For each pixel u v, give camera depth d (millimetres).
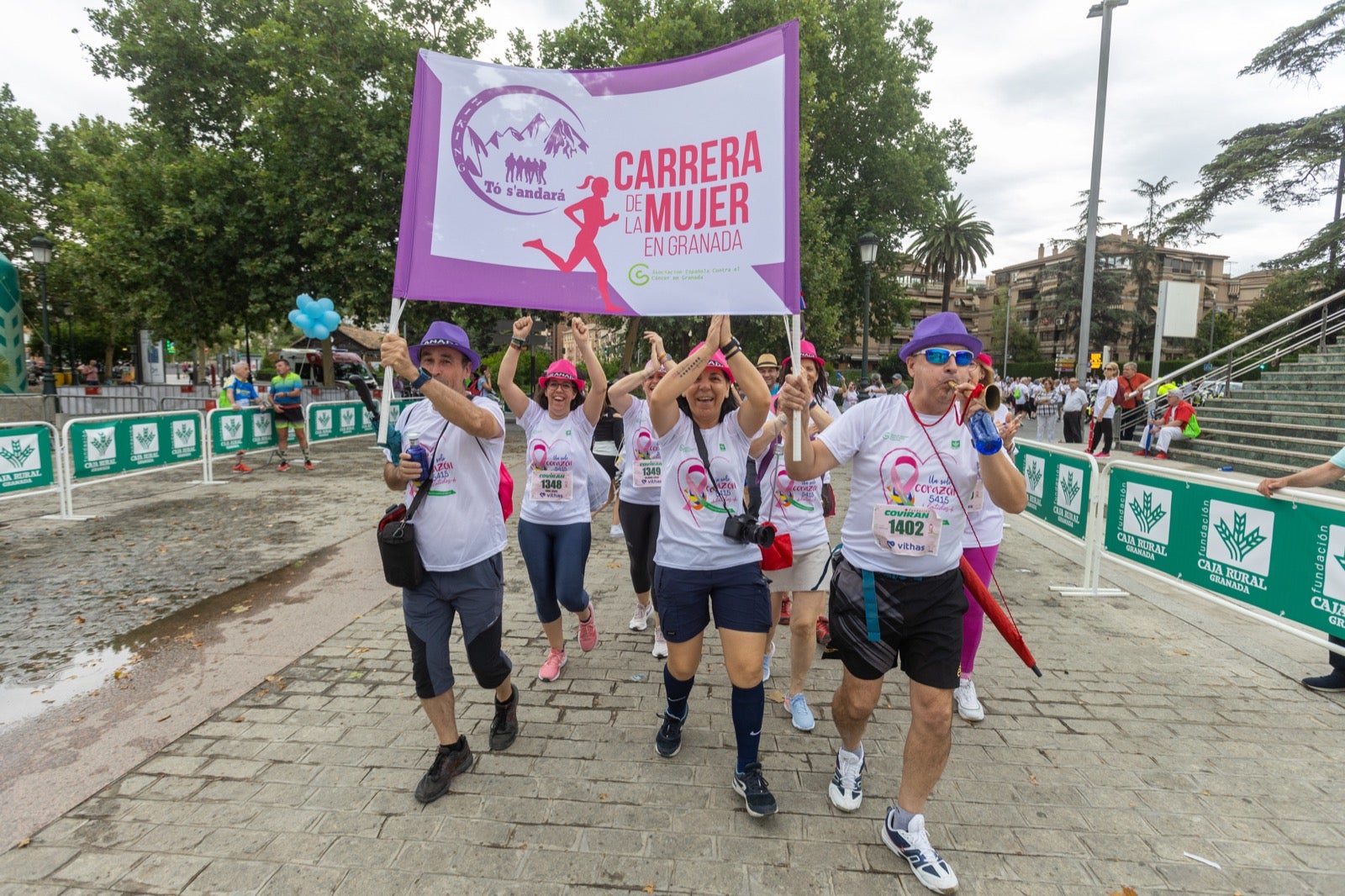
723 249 2727
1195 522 4453
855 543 2506
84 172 27750
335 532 7199
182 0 18375
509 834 2510
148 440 8844
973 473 2369
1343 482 8859
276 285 18000
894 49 23875
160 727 3248
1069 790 2822
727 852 2424
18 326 17047
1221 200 27125
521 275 2904
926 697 2357
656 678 3850
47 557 6199
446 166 2920
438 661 2748
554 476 3670
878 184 25438
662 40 17344
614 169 2871
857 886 2270
